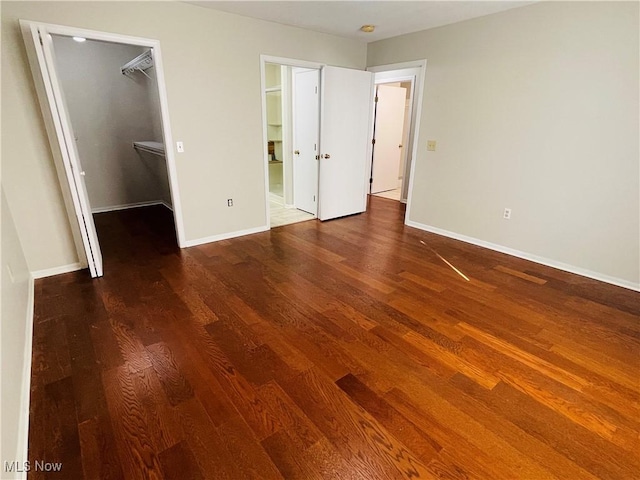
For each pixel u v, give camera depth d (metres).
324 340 2.16
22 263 2.59
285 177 5.47
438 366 1.94
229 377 1.84
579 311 2.52
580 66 2.86
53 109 2.48
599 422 1.59
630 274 2.86
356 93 4.61
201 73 3.35
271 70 5.80
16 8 2.44
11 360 1.57
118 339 2.14
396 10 3.24
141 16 2.92
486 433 1.53
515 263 3.40
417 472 1.36
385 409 1.65
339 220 4.88
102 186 5.13
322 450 1.44
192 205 3.65
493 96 3.46
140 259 3.38
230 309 2.50
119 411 1.62
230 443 1.47
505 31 3.25
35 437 1.48
